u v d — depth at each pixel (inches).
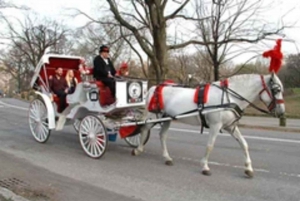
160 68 796.0
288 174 266.7
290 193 222.8
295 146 382.9
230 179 251.9
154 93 302.7
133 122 313.7
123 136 313.6
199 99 265.1
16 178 248.7
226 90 255.9
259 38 687.1
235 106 253.1
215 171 273.0
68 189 225.1
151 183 241.3
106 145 306.0
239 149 358.0
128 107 319.0
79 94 337.4
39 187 227.9
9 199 193.2
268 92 244.8
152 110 304.3
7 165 285.4
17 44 2025.1
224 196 215.9
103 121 312.5
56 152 338.0
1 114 692.1
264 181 247.8
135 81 320.8
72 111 350.0
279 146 382.0
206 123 267.3
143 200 207.9
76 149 352.8
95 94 322.0
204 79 829.8
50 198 206.1
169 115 291.3
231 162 302.0
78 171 271.1
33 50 2047.2
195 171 273.3
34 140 397.7
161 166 288.5
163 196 215.0
